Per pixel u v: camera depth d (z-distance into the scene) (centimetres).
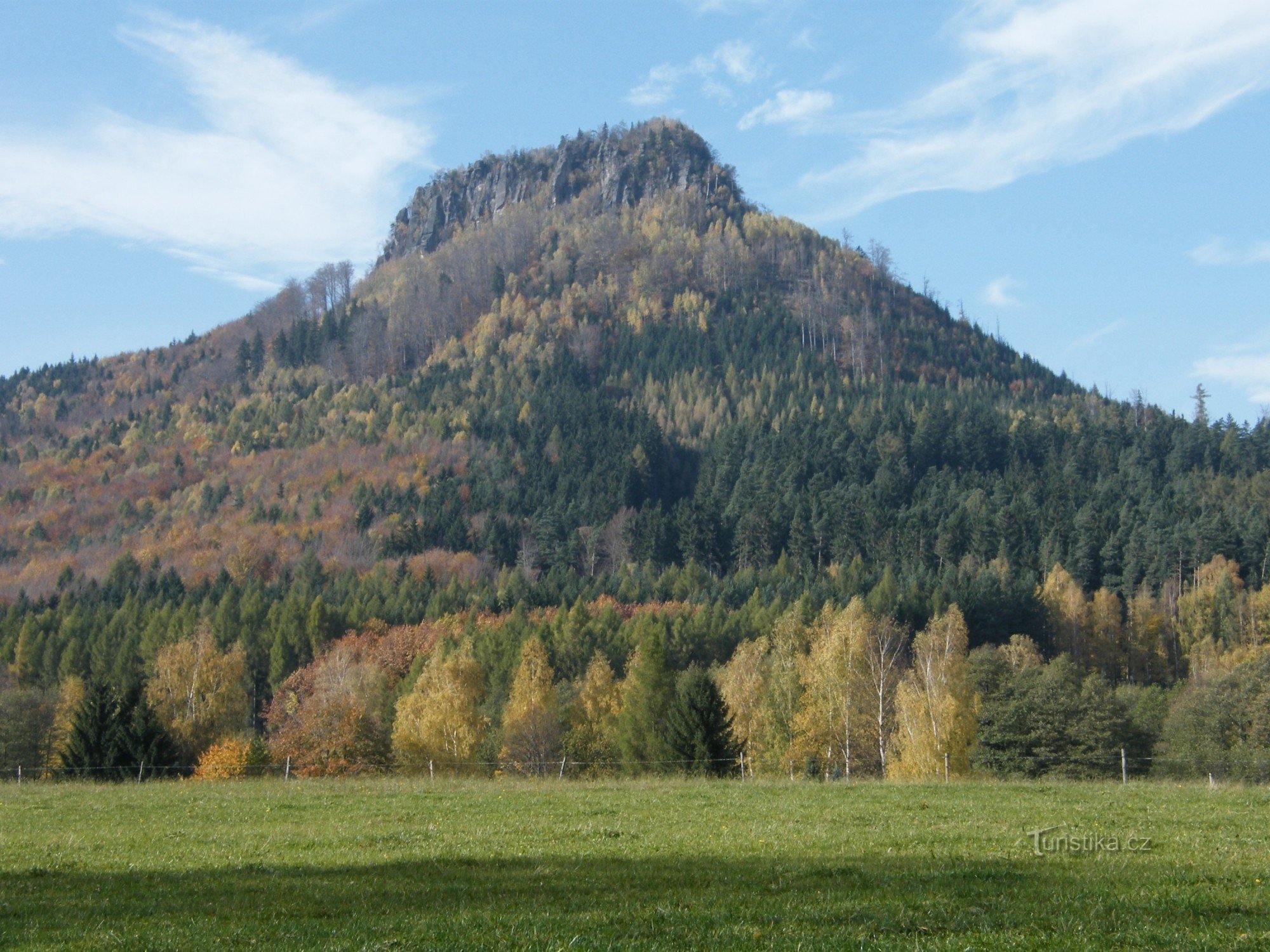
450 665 7162
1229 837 2059
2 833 2377
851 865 1786
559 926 1353
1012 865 1775
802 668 6769
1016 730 5556
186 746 7194
